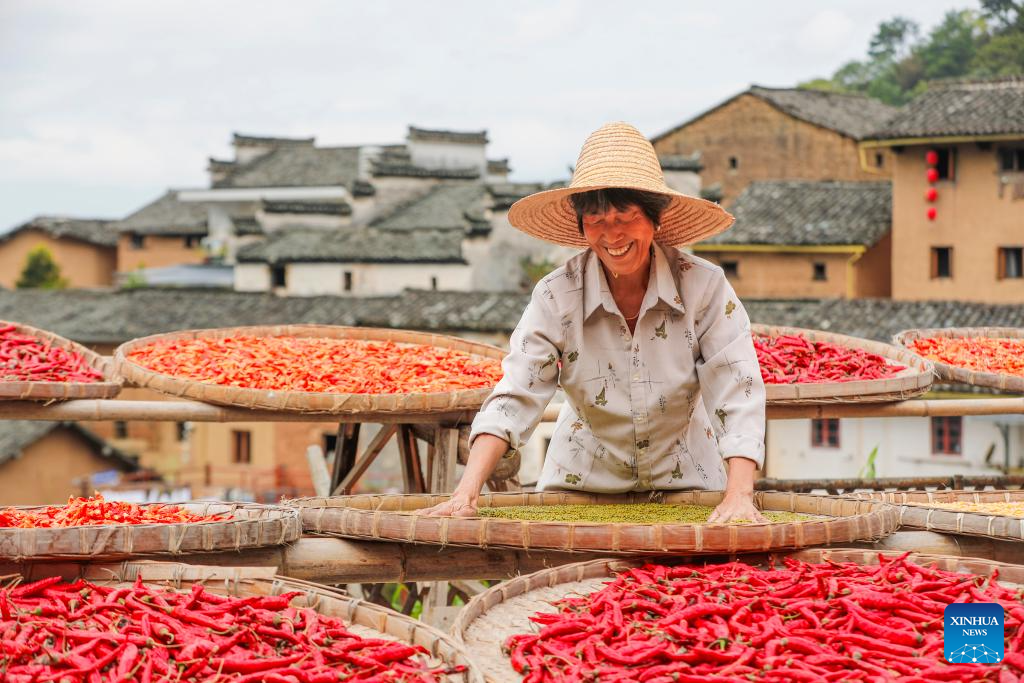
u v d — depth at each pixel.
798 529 3.63
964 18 49.66
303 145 48.88
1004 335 8.20
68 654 2.82
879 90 51.41
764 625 3.02
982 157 28.41
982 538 3.90
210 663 2.80
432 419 5.82
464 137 42.62
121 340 30.67
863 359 6.61
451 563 3.78
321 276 33.94
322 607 3.25
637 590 3.28
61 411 5.80
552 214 4.30
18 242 53.06
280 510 3.87
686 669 2.78
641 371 4.23
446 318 26.33
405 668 2.84
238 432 30.05
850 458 22.70
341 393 5.78
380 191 39.09
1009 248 28.30
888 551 3.63
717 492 4.39
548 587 3.47
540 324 4.20
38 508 3.92
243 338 7.66
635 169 3.80
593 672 2.74
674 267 4.20
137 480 30.06
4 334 6.93
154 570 3.39
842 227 30.45
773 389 5.77
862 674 2.74
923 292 29.23
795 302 26.86
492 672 2.85
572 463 4.47
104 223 54.31
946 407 6.09
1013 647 2.88
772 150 39.16
